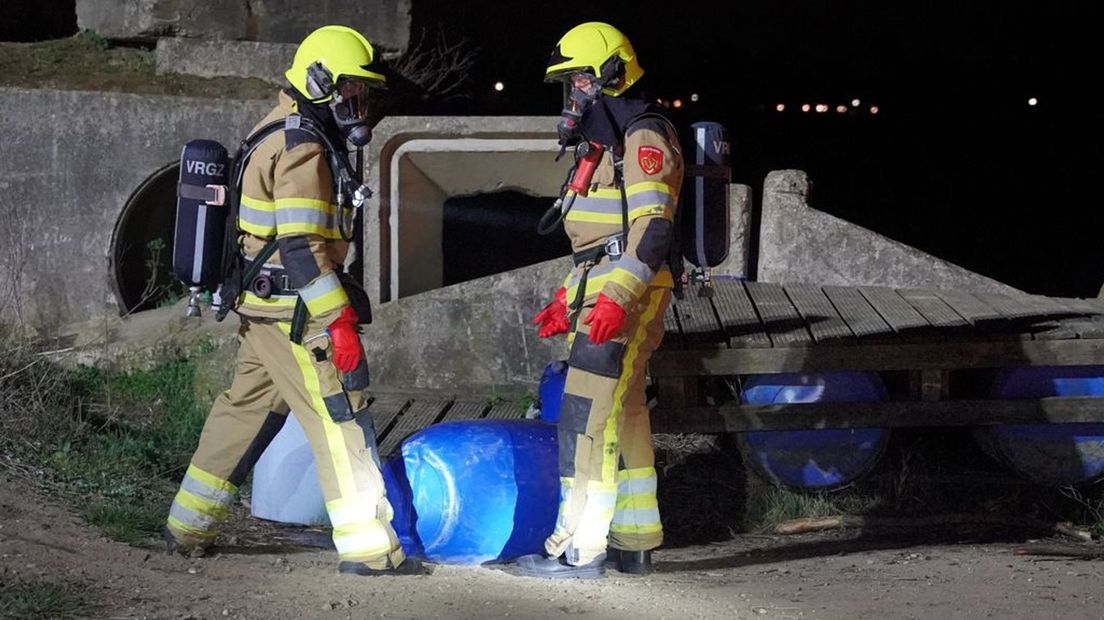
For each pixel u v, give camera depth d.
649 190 4.41
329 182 4.34
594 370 4.50
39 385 6.45
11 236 9.51
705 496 6.75
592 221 4.59
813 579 4.89
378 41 10.62
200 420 7.48
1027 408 6.49
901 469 6.91
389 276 8.59
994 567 5.10
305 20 10.42
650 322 4.69
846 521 6.55
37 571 4.11
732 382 7.06
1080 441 6.62
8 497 5.06
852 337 6.39
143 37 10.18
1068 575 4.80
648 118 4.52
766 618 4.04
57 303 9.57
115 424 7.18
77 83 9.85
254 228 4.41
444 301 8.17
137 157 9.62
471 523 4.84
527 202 13.46
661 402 6.53
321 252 4.27
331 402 4.36
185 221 4.41
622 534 4.87
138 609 3.86
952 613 4.06
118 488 5.65
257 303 4.45
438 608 4.11
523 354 8.16
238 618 3.86
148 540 4.89
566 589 4.49
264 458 5.80
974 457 7.12
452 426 5.17
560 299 4.93
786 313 6.91
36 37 12.57
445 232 13.41
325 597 4.19
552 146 8.42
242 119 9.70
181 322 8.62
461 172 8.72
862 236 8.04
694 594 4.45
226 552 4.95
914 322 6.65
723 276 7.98
